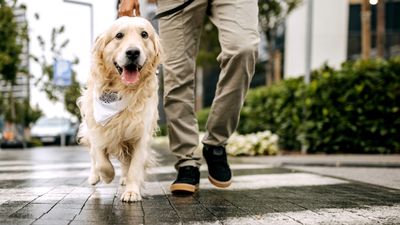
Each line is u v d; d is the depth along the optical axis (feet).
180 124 11.71
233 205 10.09
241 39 10.50
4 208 9.40
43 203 10.08
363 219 8.66
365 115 28.78
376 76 28.58
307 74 31.30
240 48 10.46
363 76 28.81
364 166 21.38
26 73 76.38
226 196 11.42
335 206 10.07
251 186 13.48
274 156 30.40
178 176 11.84
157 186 13.32
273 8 46.65
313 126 29.99
